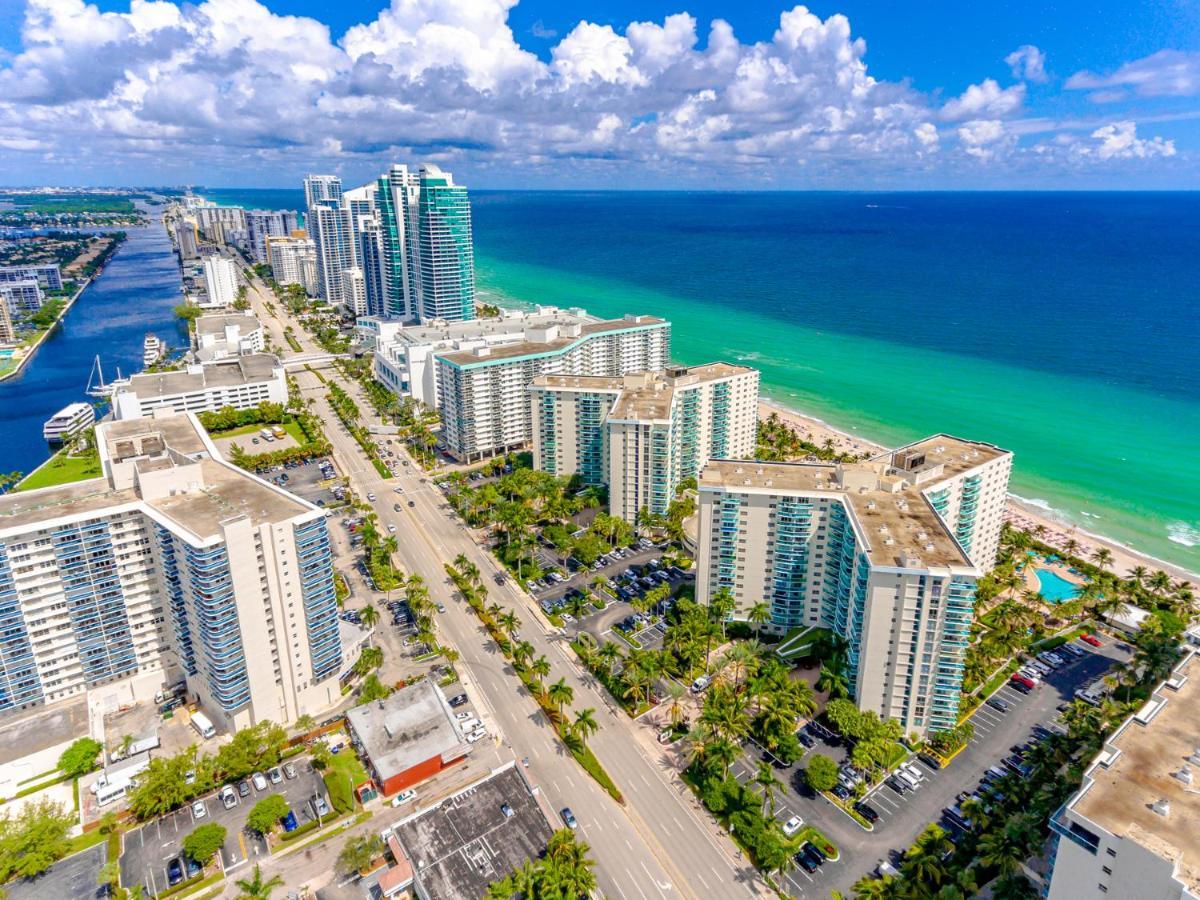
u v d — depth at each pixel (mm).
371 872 150250
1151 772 117938
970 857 151250
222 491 199625
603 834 159500
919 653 175000
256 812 157750
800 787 171125
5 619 179375
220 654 176000
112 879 145750
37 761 174500
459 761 179375
